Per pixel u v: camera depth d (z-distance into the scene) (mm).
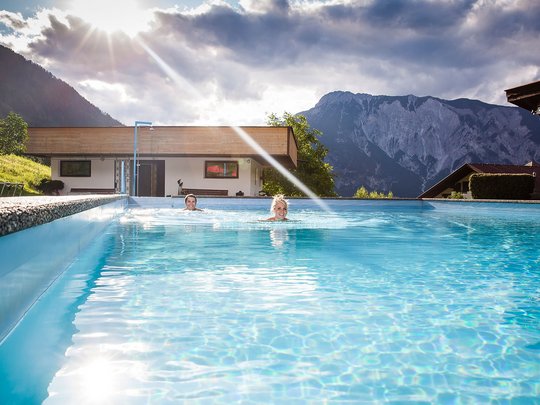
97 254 3881
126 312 1997
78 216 3621
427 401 1171
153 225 7125
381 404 1152
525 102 12844
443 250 4340
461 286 2605
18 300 1824
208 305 2127
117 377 1306
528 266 3365
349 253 4074
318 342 1608
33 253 2096
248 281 2721
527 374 1347
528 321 1889
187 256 3797
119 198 9945
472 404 1156
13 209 1718
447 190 36844
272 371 1354
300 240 5168
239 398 1181
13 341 1601
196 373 1336
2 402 1148
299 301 2219
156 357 1458
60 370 1351
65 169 22391
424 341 1628
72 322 1834
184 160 21812
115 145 21359
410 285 2627
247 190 21531
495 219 9570
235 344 1582
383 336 1684
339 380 1293
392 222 8359
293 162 24859
